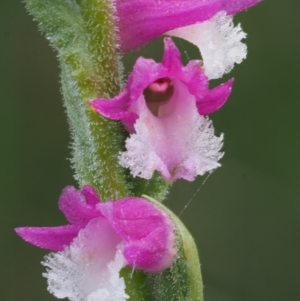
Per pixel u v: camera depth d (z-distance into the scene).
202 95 0.06
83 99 0.06
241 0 0.06
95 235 0.06
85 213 0.06
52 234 0.06
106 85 0.06
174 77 0.06
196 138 0.06
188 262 0.06
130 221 0.06
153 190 0.06
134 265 0.06
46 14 0.06
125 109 0.06
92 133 0.06
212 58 0.06
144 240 0.06
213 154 0.06
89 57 0.06
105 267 0.06
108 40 0.06
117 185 0.06
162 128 0.06
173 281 0.06
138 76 0.06
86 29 0.06
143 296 0.06
